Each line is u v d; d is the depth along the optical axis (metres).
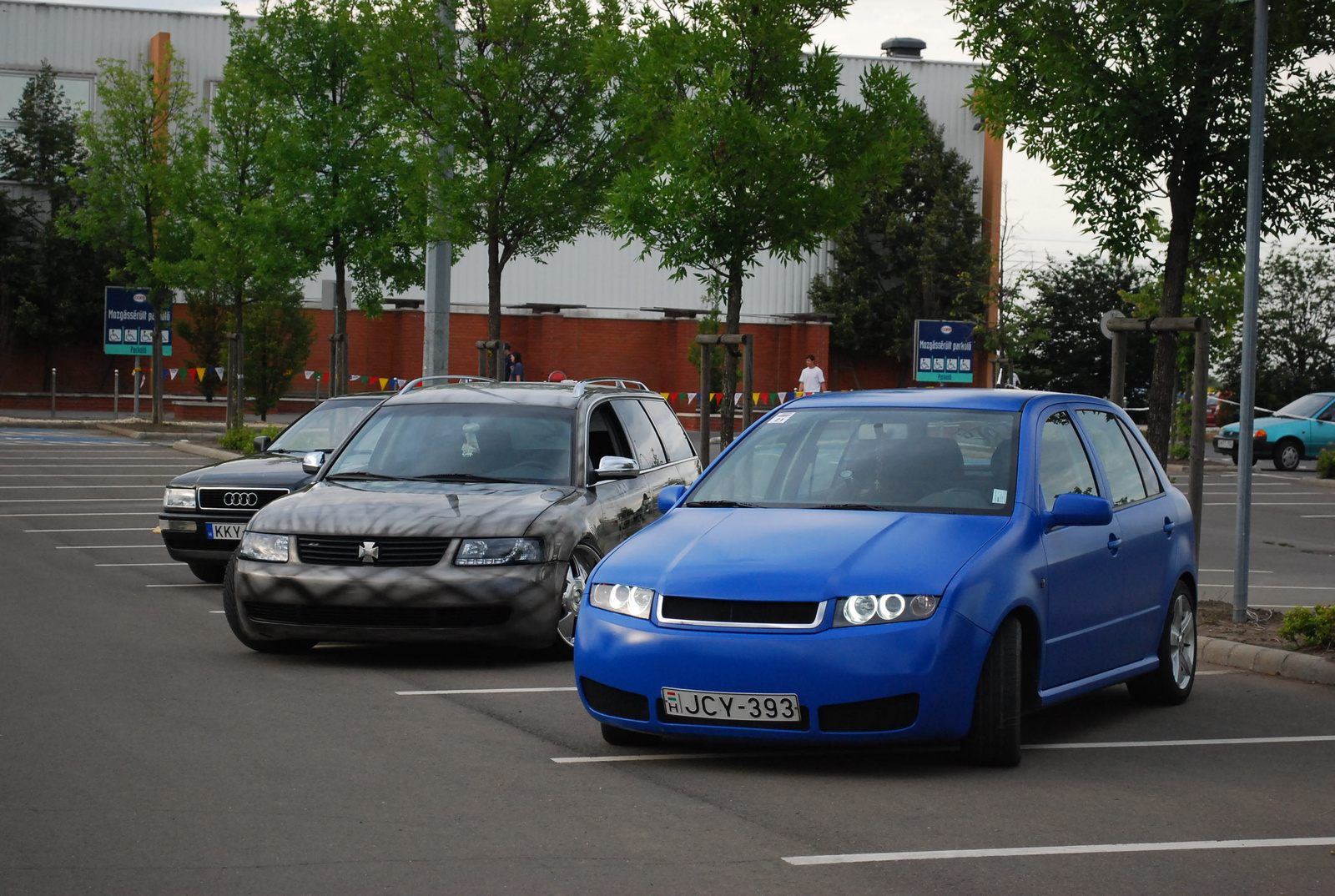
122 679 8.36
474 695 8.10
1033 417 7.47
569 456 10.13
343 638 8.84
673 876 4.80
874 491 7.16
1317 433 35.12
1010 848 5.19
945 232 56.16
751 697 6.15
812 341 53.25
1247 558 10.74
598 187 20.42
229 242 30.14
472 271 56.34
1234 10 11.15
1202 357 11.38
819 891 4.66
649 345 51.81
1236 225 12.11
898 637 6.11
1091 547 7.31
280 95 26.30
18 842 5.11
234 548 12.46
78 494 21.62
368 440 10.48
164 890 4.58
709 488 7.61
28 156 54.09
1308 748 7.08
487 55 20.22
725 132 14.30
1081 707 8.18
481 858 4.99
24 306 50.84
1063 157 12.25
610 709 6.53
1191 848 5.25
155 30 56.78
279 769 6.25
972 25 12.46
